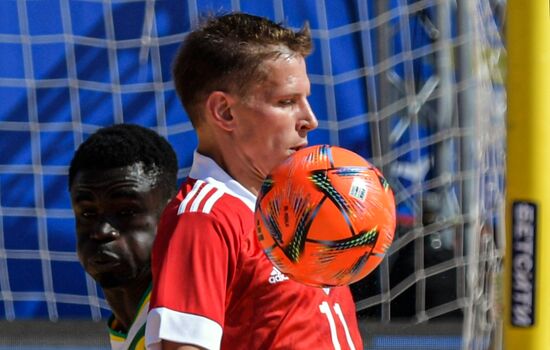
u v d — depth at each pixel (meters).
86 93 18.91
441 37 16.48
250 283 7.69
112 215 9.27
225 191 7.87
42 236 19.30
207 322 7.37
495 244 10.20
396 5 17.34
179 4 18.55
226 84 7.97
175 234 7.61
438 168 17.14
